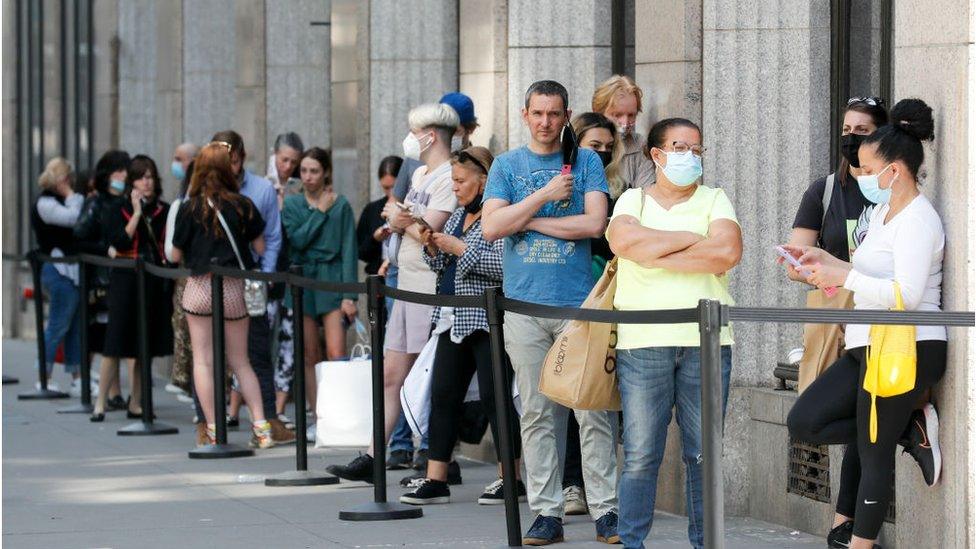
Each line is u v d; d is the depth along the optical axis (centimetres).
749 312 1462
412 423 2197
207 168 2614
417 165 2477
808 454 1944
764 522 2020
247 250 2633
